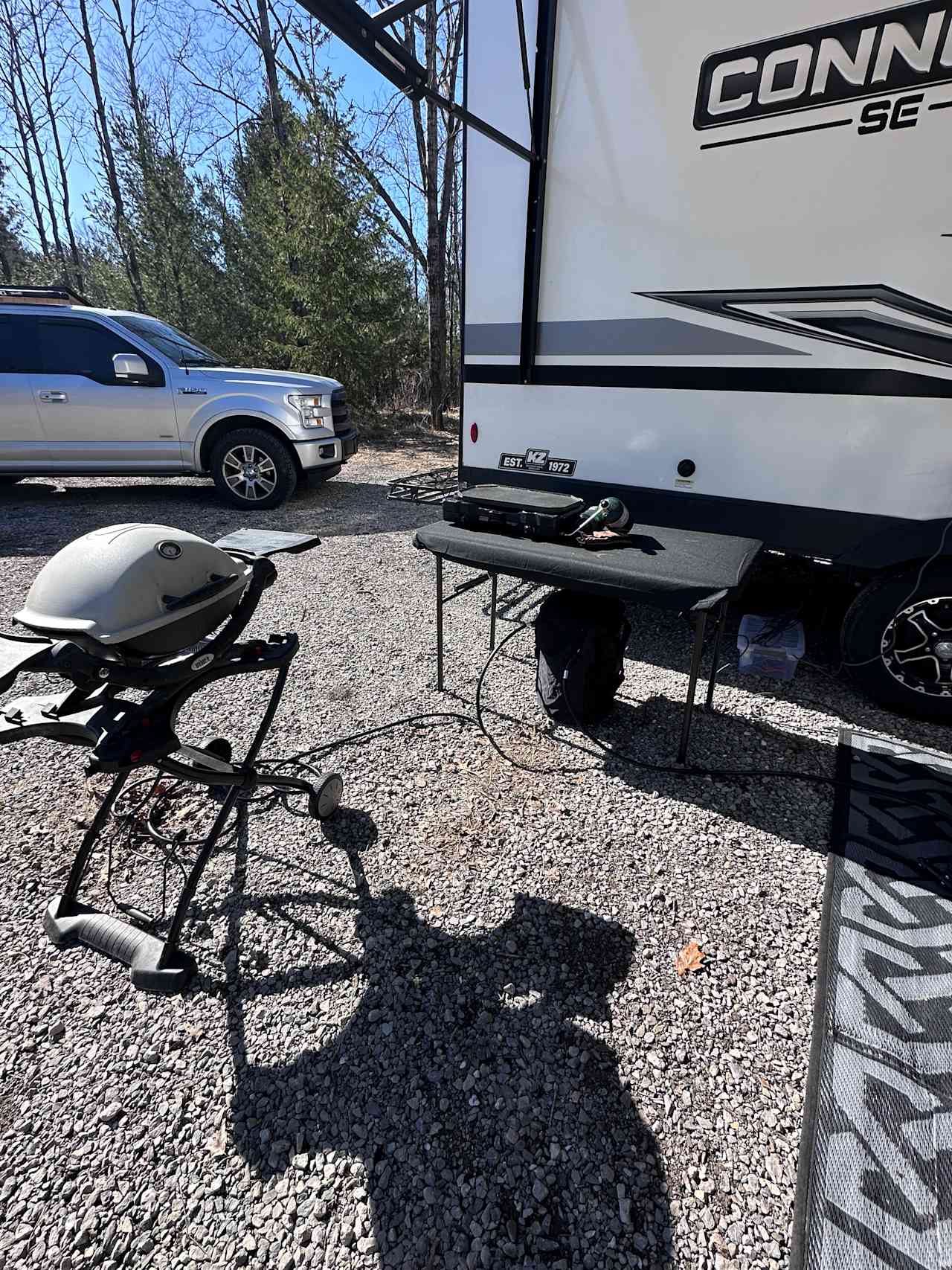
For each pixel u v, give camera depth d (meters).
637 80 2.40
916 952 1.58
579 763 2.30
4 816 2.01
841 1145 1.19
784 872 1.83
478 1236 1.08
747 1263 1.04
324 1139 1.21
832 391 2.36
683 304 2.55
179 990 1.35
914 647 2.50
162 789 2.09
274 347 9.82
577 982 1.51
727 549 2.27
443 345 10.23
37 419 5.24
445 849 1.91
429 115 8.78
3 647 1.28
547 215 2.74
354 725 2.52
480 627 3.39
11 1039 1.37
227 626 1.42
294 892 1.75
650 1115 1.25
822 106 2.12
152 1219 1.09
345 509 5.77
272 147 10.31
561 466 3.05
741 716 2.61
